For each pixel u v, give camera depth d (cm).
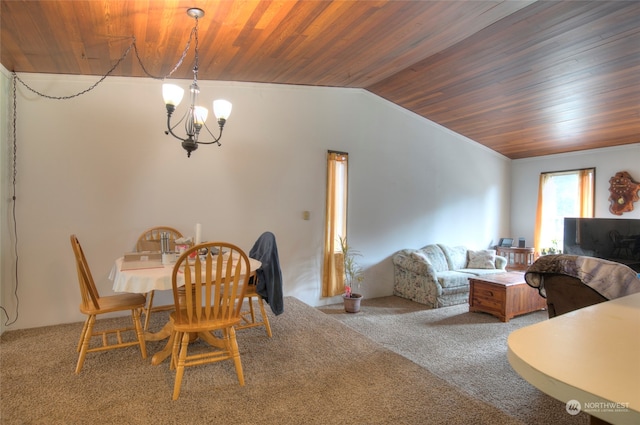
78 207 338
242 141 408
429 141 561
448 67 371
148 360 258
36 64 302
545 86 387
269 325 326
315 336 314
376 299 510
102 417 191
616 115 431
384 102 512
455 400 217
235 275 225
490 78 387
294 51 313
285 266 437
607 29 276
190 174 382
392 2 236
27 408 198
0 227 302
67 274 336
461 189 603
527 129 523
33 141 322
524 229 655
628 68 329
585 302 247
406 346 348
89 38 256
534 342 96
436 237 573
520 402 249
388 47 313
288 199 436
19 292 319
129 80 354
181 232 378
